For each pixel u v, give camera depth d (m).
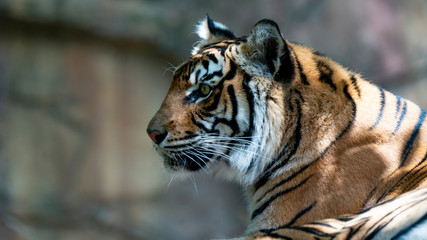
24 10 12.47
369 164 5.03
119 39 13.15
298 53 5.55
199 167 5.83
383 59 14.20
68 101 12.99
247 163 5.50
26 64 12.78
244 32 13.60
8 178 12.59
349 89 5.38
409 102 5.51
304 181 5.15
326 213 4.98
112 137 13.27
